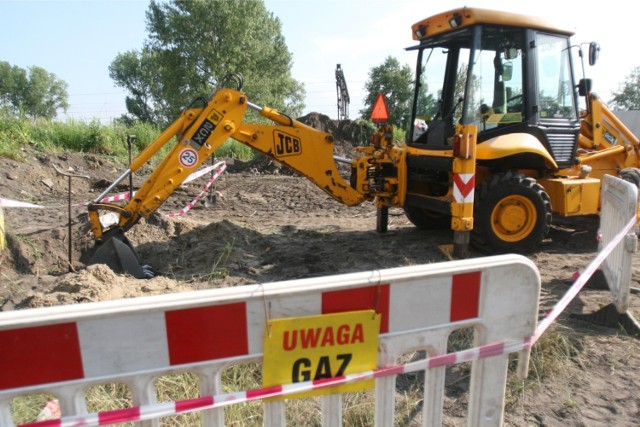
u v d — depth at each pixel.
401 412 2.58
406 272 1.64
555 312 2.53
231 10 35.72
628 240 3.33
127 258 4.80
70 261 4.96
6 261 4.89
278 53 38.66
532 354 3.07
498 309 1.82
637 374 2.97
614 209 3.84
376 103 6.48
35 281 4.55
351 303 1.59
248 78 36.06
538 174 6.02
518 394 2.76
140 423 1.48
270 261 5.40
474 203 5.36
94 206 4.94
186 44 36.06
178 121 5.25
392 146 6.38
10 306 3.91
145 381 1.43
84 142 14.75
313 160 5.85
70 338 1.34
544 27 5.40
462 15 5.19
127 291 4.04
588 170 5.97
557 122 5.76
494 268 1.77
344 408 2.46
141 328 1.40
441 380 1.80
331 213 8.97
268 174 15.43
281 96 39.59
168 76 36.97
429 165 5.53
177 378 2.68
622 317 3.50
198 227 6.38
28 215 8.12
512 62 5.42
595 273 4.36
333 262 5.38
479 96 5.37
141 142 15.85
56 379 1.35
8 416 1.34
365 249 5.90
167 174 5.18
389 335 1.67
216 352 1.48
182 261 5.34
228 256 5.38
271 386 1.55
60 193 10.77
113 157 14.45
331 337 1.58
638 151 7.02
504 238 5.35
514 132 5.53
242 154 18.73
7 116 13.97
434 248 5.89
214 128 5.29
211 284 4.59
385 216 6.73
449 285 1.71
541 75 5.56
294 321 1.52
